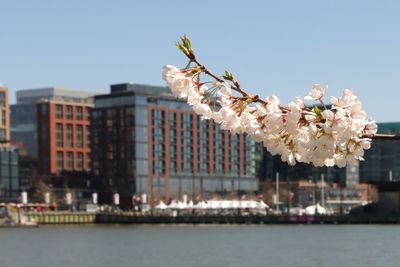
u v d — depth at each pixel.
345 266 99.00
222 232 187.38
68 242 159.25
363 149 9.94
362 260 105.62
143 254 125.06
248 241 151.25
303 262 105.12
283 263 104.50
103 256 123.06
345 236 160.00
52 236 181.75
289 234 172.25
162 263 109.06
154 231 197.62
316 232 178.25
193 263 107.69
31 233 196.62
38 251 135.25
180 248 136.38
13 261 116.31
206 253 123.75
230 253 122.62
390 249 123.00
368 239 149.00
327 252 119.88
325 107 10.12
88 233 193.38
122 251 132.50
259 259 110.88
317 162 9.97
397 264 100.12
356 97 9.84
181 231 195.62
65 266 108.19
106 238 170.50
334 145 9.80
